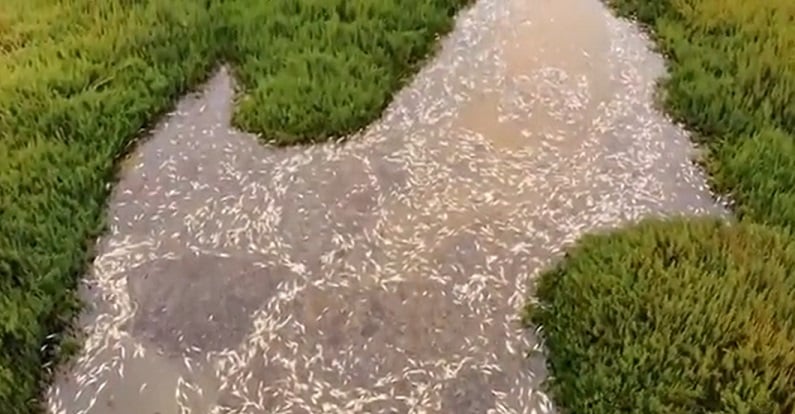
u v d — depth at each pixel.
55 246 12.38
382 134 14.74
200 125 14.81
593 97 15.55
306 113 14.68
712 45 16.06
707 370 10.71
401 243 13.09
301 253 12.93
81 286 12.32
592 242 12.73
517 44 16.62
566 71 16.08
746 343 10.99
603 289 11.79
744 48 15.78
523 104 15.41
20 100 14.22
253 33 16.12
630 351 10.98
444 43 16.58
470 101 15.45
